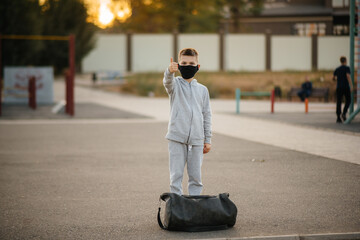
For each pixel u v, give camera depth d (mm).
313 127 14242
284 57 52906
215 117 17875
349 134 12883
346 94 14922
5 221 5488
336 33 53938
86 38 48188
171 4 64125
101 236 4953
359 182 7383
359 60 15055
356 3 16078
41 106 23000
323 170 8297
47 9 45688
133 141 12070
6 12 36375
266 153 10086
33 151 10570
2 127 15180
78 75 49531
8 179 7734
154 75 38188
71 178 7805
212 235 4918
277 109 21391
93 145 11422
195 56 5230
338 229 5094
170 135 5273
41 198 6523
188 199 5070
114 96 30609
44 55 45500
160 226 5141
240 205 6086
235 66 53250
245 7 59250
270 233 4965
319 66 52375
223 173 8094
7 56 37000
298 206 6023
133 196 6621
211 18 61656
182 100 5254
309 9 56156
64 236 4965
